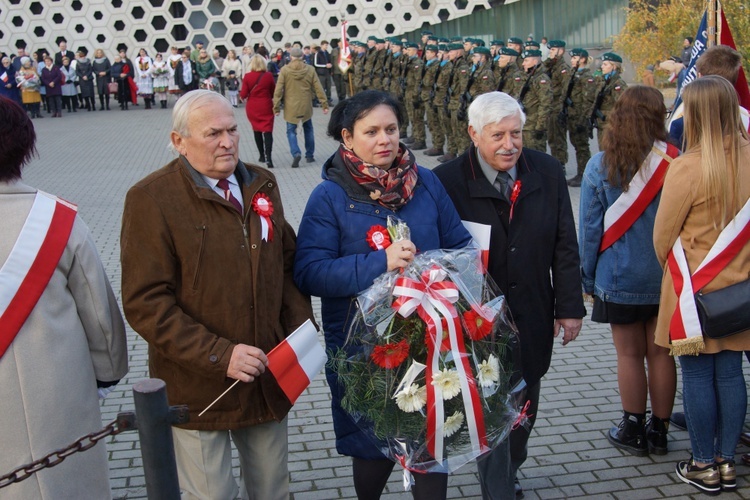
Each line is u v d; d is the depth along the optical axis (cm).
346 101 327
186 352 284
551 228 361
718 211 359
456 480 415
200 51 2480
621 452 436
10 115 272
